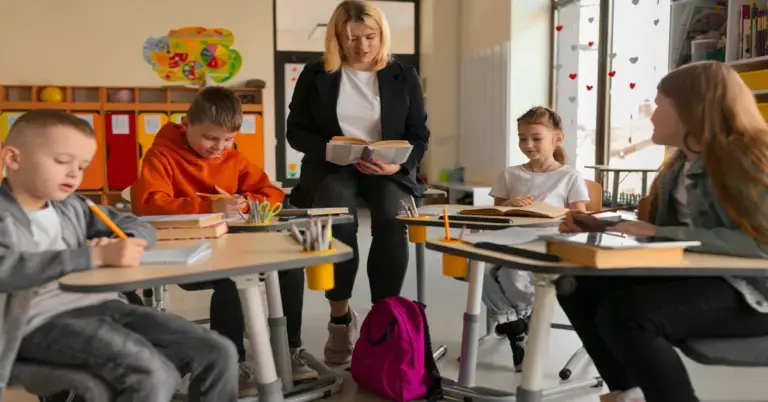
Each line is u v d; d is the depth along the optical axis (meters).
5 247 1.19
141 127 6.18
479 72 6.73
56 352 1.19
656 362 1.18
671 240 1.24
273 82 6.68
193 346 1.27
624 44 4.87
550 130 2.71
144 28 6.32
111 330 1.21
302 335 2.67
